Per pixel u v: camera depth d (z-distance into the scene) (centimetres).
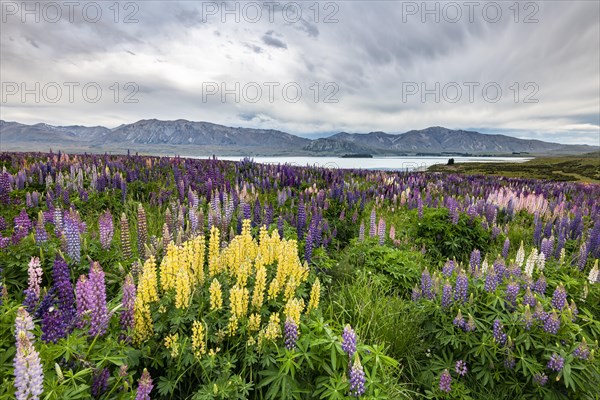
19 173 998
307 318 422
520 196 1385
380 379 378
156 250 558
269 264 495
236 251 457
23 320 273
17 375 224
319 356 368
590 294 564
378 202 1347
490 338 444
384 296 599
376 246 751
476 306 479
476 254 621
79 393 271
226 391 327
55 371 283
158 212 923
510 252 895
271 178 1498
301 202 844
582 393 405
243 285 418
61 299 335
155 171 1412
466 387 438
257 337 371
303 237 822
